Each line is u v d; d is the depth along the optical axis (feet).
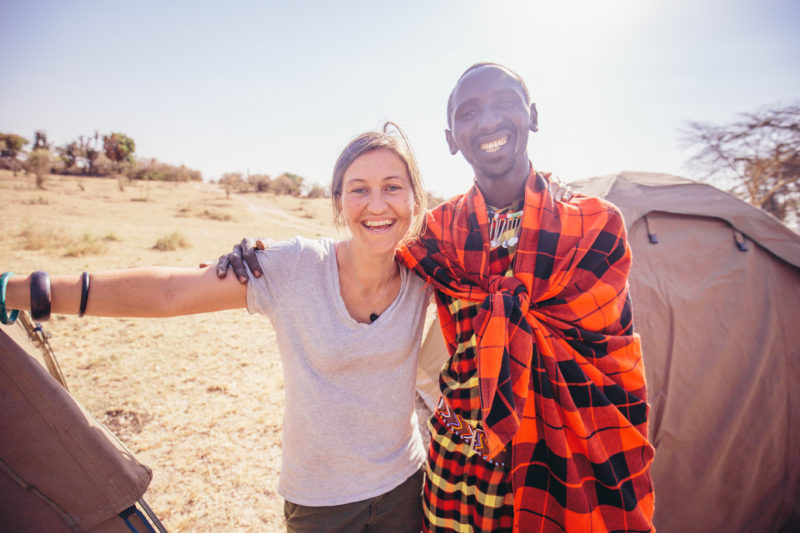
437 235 5.28
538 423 4.64
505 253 5.00
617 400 4.61
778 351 8.95
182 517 8.71
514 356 4.38
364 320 4.65
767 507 8.43
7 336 3.45
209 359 16.14
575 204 4.99
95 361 15.42
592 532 4.32
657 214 10.18
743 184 54.24
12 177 118.11
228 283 4.04
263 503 9.14
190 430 11.54
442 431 5.36
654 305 9.30
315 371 4.42
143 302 3.71
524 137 5.09
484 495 4.92
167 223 61.77
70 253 32.14
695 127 55.42
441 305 5.45
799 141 47.57
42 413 3.54
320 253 4.47
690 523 8.39
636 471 4.55
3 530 3.53
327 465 4.55
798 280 9.36
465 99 5.02
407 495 5.11
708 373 8.85
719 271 9.52
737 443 8.55
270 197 150.51
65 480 3.67
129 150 201.36
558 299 4.71
